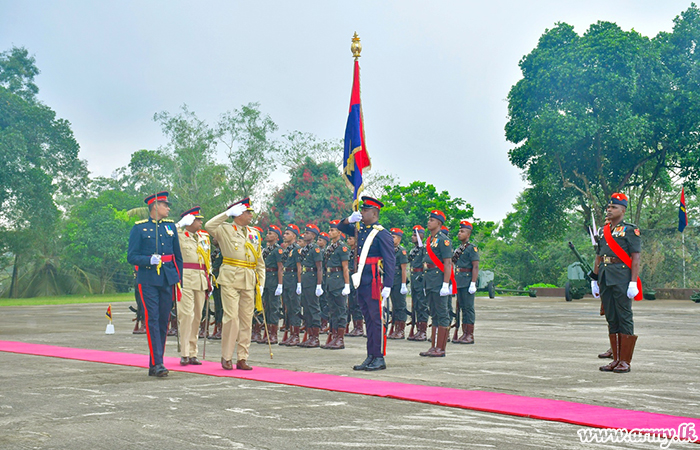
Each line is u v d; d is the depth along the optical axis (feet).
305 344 38.91
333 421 17.33
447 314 32.71
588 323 58.13
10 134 137.08
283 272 40.65
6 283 195.62
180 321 29.81
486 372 26.61
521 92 125.90
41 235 157.99
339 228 30.09
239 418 17.78
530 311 79.25
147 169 253.03
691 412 18.39
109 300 138.92
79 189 172.24
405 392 21.63
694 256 130.52
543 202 138.31
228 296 27.86
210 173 158.10
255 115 160.25
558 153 122.93
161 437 15.71
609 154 128.67
